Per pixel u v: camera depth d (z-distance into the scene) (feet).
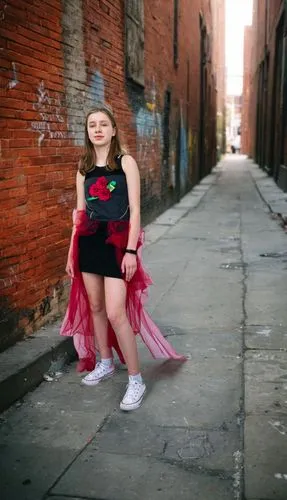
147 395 12.00
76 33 17.89
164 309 18.34
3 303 12.80
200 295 19.97
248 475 8.78
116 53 25.31
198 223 38.88
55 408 11.47
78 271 11.73
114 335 12.62
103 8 22.15
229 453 9.60
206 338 15.47
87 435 10.32
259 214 43.45
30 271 14.21
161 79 40.93
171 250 28.89
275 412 10.89
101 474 9.02
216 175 99.04
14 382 11.68
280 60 69.21
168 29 43.75
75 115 17.74
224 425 10.62
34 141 14.33
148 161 36.68
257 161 130.72
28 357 12.62
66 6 16.79
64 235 16.65
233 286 21.15
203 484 8.70
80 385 12.62
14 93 13.12
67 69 16.94
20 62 13.41
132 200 11.07
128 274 11.02
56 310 16.08
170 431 10.41
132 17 28.66
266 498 8.21
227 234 33.83
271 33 83.76
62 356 13.76
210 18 102.63
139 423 10.76
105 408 11.44
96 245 11.26
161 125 41.88
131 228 11.00
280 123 67.36
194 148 71.36
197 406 11.44
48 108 15.30
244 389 12.01
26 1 13.67
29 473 9.08
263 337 15.38
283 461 9.17
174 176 49.98
